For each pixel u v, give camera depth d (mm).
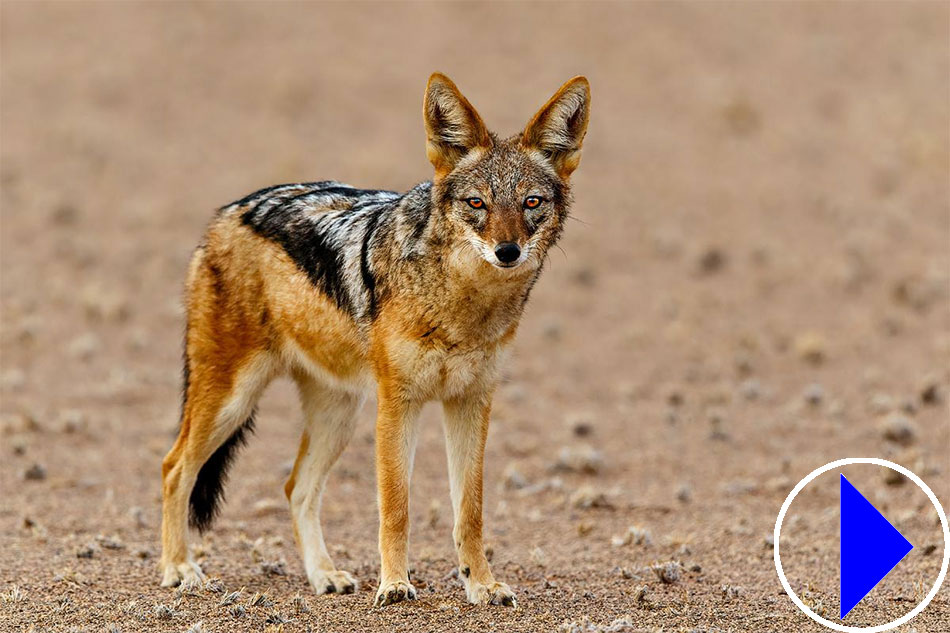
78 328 32750
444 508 19766
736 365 29781
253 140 55062
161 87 61594
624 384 28203
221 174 50562
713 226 44875
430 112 13617
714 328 33656
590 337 33094
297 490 15672
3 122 55906
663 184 50094
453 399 13961
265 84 62156
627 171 51781
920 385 26297
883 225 44125
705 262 39719
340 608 13523
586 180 50344
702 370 29688
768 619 13180
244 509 19672
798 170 52000
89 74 62469
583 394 27828
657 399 27281
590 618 13086
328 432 15695
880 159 52781
